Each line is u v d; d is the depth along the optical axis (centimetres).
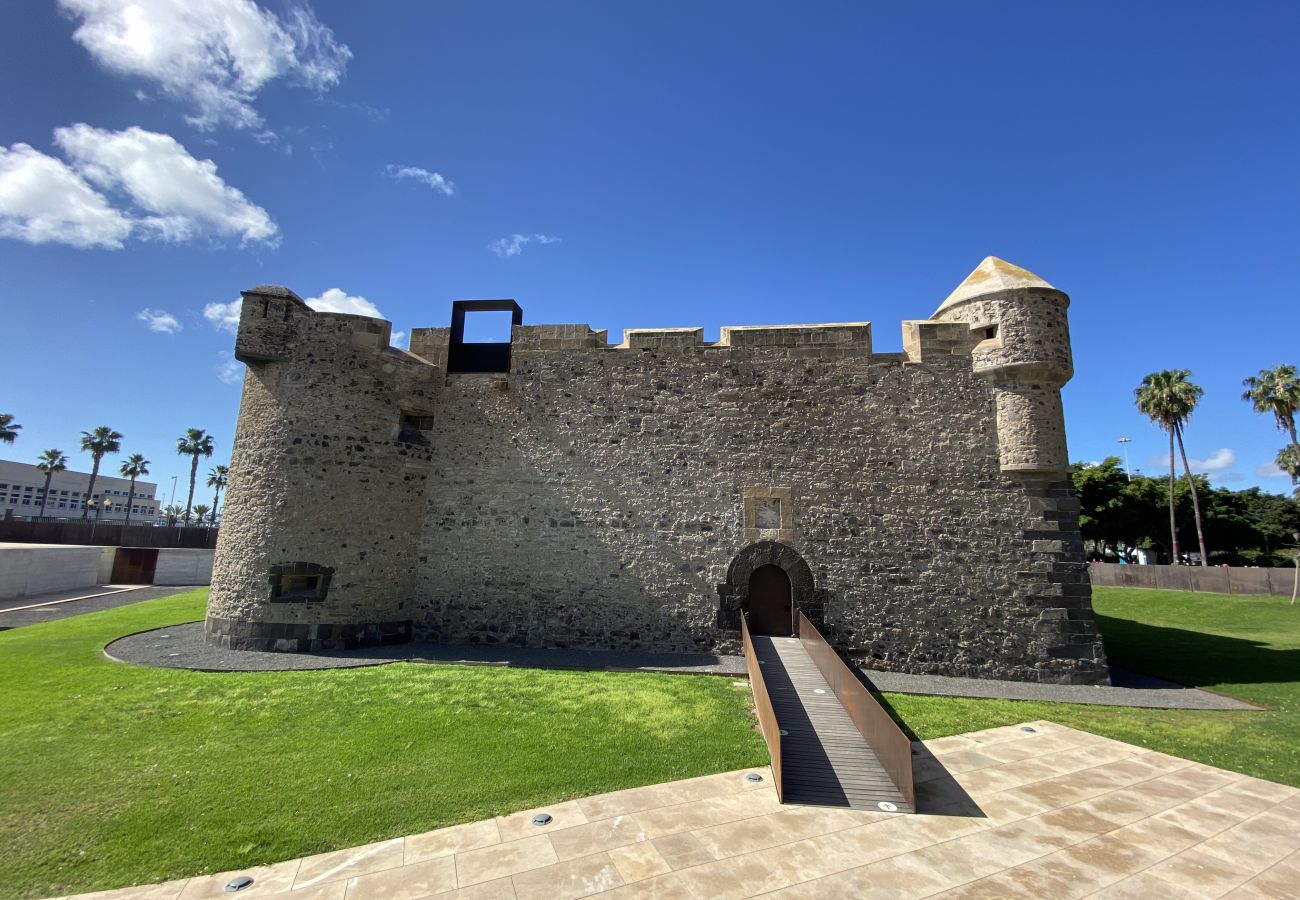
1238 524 4200
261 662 1215
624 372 1524
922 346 1430
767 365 1478
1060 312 1374
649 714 960
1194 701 1157
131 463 7431
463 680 1110
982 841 625
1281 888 551
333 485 1401
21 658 1212
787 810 682
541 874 549
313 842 599
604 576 1445
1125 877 563
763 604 1402
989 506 1353
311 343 1443
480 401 1561
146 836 600
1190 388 3806
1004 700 1132
